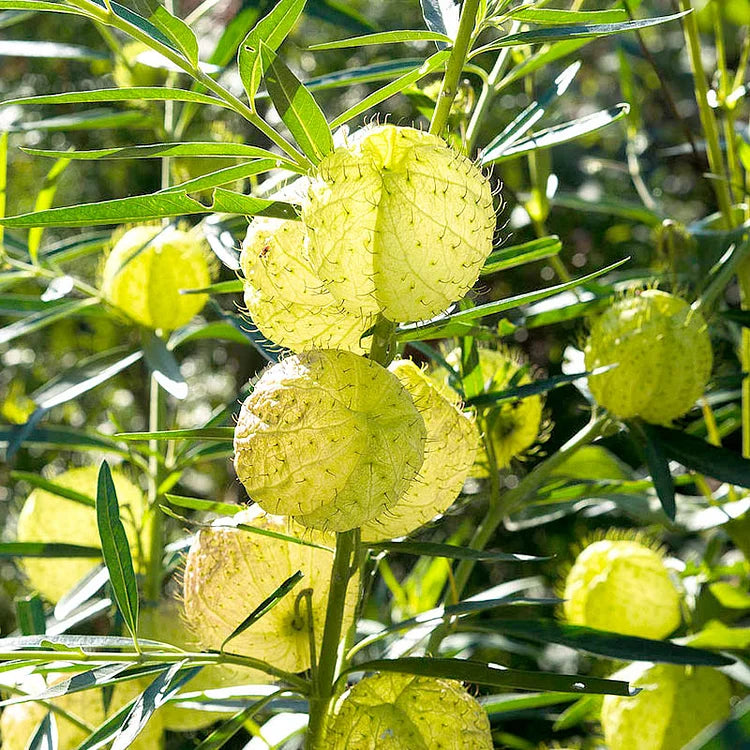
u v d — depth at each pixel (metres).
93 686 0.89
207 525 0.91
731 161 1.18
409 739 0.90
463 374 1.02
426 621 0.96
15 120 1.88
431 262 0.85
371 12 2.29
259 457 0.86
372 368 0.87
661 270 1.18
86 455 1.69
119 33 1.35
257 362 2.39
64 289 1.13
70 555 1.11
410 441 0.87
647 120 2.34
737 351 1.22
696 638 1.08
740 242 1.12
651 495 1.17
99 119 1.18
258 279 0.90
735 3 1.36
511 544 2.03
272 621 0.93
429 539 1.93
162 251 1.14
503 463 1.09
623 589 1.09
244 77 0.90
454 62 0.89
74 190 2.34
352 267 0.85
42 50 1.20
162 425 1.21
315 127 0.87
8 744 1.08
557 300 1.09
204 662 0.91
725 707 1.08
